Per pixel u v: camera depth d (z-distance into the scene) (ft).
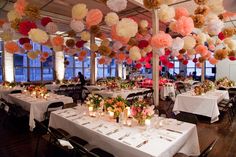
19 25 11.69
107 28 32.63
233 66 36.63
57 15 26.14
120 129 8.77
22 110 15.76
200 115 19.16
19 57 33.27
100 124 9.48
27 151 11.63
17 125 16.35
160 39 10.11
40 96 17.58
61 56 39.09
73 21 12.60
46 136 10.28
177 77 41.37
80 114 11.32
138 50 14.76
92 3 21.90
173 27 10.53
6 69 31.19
